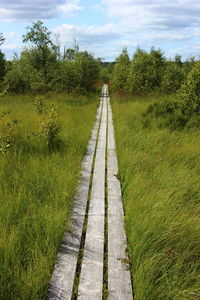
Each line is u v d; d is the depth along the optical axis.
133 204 4.32
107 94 34.50
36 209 4.00
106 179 5.88
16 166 5.41
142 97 21.06
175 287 2.76
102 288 2.84
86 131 9.91
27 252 3.17
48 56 23.44
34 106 12.02
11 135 7.23
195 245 3.35
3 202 4.04
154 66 22.42
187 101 9.75
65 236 3.69
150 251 3.24
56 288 2.80
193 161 6.23
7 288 2.63
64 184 4.88
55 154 6.52
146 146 7.48
